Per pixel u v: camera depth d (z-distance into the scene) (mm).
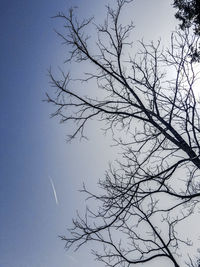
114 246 7340
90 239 7242
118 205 7047
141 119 7461
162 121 7211
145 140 7246
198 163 6746
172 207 7188
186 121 6395
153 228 7453
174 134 7090
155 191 6840
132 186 6848
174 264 7188
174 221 7496
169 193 6852
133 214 7316
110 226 7102
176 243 7555
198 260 7434
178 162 6723
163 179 6789
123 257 7301
